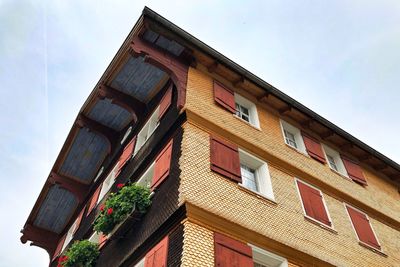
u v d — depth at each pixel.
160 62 12.17
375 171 17.86
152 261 8.41
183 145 9.99
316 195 12.52
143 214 10.35
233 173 10.28
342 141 16.41
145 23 11.83
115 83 14.85
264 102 14.77
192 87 12.20
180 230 8.17
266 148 12.62
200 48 13.03
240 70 13.73
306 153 14.23
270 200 10.67
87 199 19.30
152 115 14.37
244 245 8.70
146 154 12.88
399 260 13.31
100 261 12.30
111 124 17.95
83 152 19.08
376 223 14.26
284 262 9.38
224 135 11.38
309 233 10.89
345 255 11.31
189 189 8.98
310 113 15.21
